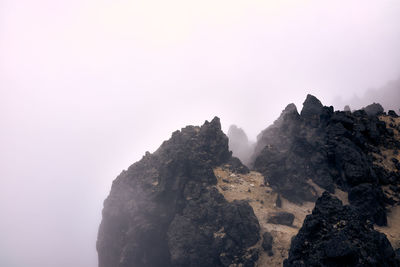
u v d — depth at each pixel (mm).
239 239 38062
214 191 43906
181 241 39688
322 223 27891
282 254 36156
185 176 47031
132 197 52312
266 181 51062
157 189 46812
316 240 27547
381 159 50375
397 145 53031
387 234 38375
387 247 26703
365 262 23859
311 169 53344
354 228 26359
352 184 46406
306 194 49812
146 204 47188
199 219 41469
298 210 47344
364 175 45625
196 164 48469
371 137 53406
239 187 49125
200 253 38531
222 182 50156
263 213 43094
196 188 45250
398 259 27109
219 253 38062
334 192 48625
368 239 25891
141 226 45781
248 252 37188
